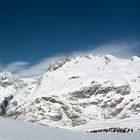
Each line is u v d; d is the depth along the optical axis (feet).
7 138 121.29
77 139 146.10
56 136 146.61
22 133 140.77
